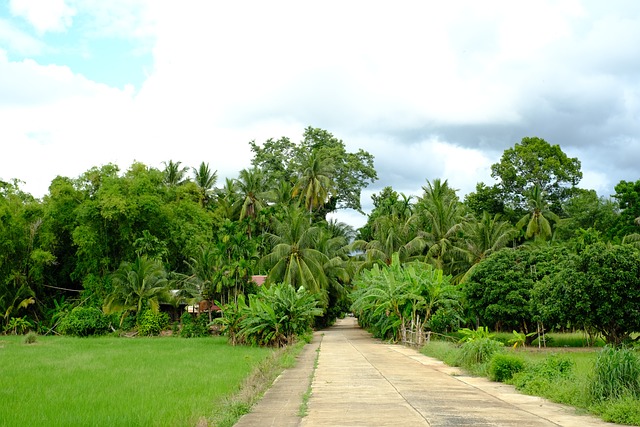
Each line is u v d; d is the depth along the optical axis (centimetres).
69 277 5084
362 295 3581
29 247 4603
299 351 2588
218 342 3366
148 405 1099
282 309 3020
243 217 5684
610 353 1094
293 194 6100
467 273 3897
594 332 2944
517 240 5288
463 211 5597
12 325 4312
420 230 4988
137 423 928
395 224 4862
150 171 4994
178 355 2383
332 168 6244
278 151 7294
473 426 890
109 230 4653
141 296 4166
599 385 1051
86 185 4869
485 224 4375
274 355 2105
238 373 1664
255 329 2905
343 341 3594
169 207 4866
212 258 4028
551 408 1061
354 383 1445
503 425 898
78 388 1364
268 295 3100
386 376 1602
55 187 4741
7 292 4444
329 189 6253
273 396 1250
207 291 4012
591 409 1006
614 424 909
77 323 3966
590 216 5147
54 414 1022
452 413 1007
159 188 5019
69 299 4812
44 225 4694
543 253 3206
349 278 5209
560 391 1157
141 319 4075
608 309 2425
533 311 2895
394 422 925
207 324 3991
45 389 1348
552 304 2588
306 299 3144
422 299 3114
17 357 2303
